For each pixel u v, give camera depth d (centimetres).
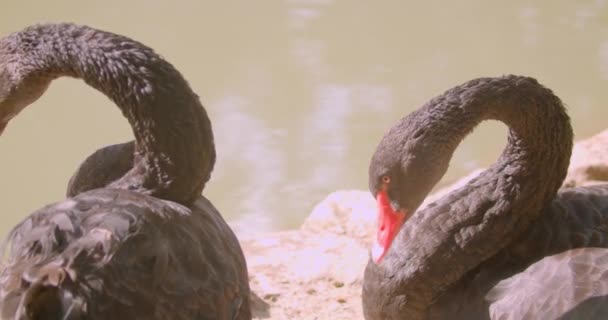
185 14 2031
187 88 765
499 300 851
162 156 755
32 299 585
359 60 1827
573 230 886
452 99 888
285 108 1647
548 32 1959
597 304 802
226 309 709
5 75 804
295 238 1251
